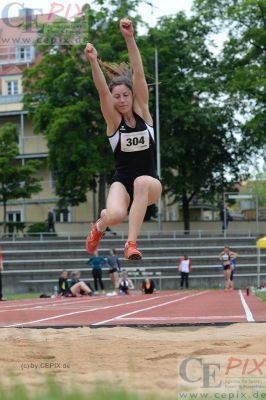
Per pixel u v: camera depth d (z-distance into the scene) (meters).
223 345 8.66
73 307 23.59
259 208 70.19
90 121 57.00
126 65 8.80
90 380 5.81
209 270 49.94
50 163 57.72
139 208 8.39
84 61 57.09
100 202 58.50
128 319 15.38
